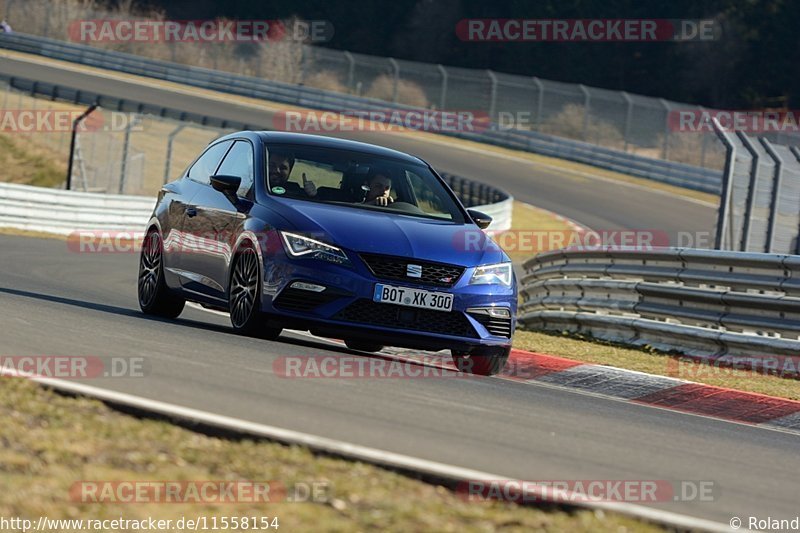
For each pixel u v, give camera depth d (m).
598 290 44.78
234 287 28.78
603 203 132.88
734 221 54.53
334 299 26.73
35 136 129.38
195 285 31.23
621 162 155.12
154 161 124.31
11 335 24.34
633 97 164.38
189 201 32.31
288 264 26.97
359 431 18.61
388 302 26.86
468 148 159.12
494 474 16.89
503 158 155.25
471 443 18.92
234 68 191.88
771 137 115.38
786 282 35.97
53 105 144.00
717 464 20.23
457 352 28.59
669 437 22.47
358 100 168.88
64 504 13.60
